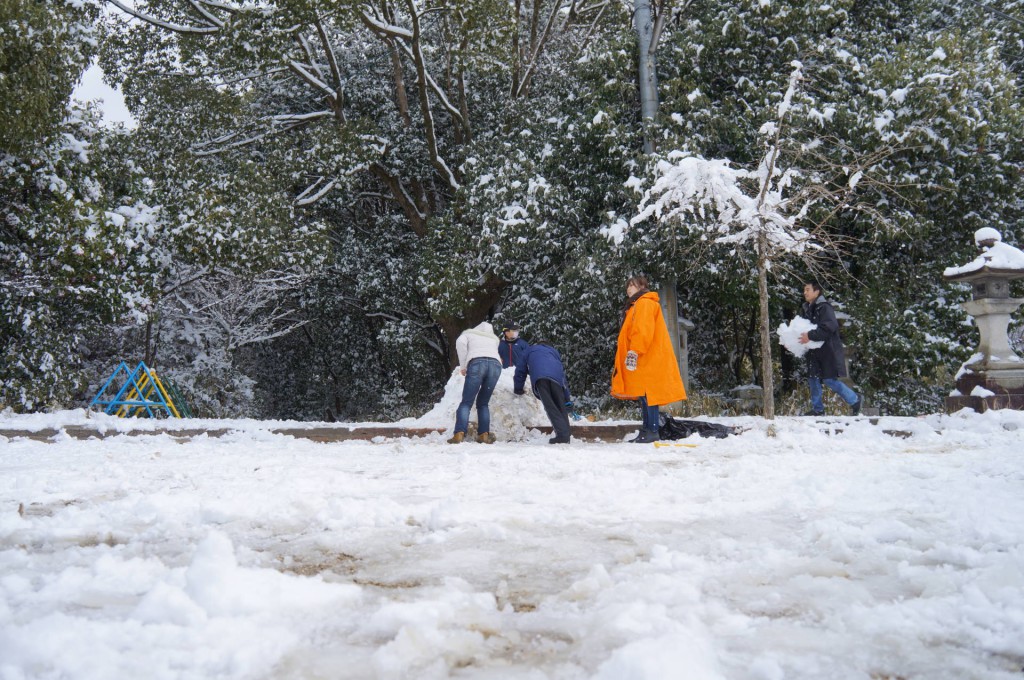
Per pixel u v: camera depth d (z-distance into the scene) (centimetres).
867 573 242
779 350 1933
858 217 1572
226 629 184
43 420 1030
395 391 2622
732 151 1638
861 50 1709
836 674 159
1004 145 1616
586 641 179
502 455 632
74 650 168
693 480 446
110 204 1555
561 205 1714
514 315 2117
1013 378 1077
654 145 1603
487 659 172
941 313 1616
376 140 2252
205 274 1933
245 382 2127
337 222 2720
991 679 156
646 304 803
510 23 1986
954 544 277
